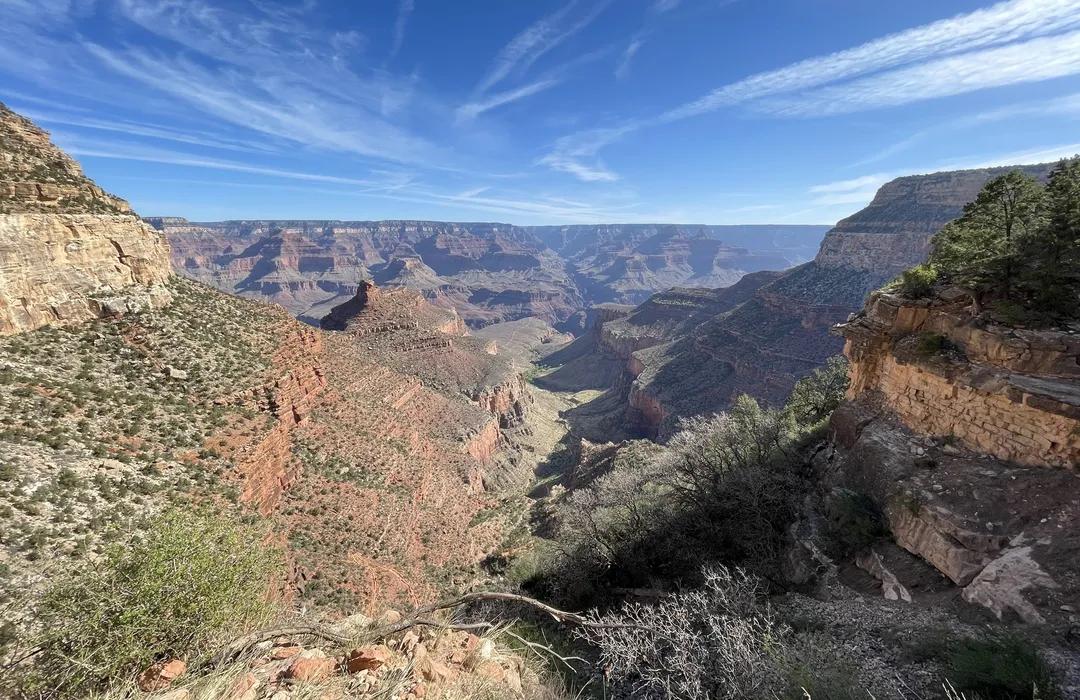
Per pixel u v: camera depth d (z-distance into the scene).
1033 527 10.74
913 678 8.02
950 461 13.67
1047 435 11.59
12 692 5.88
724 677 7.86
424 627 8.27
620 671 8.93
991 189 15.60
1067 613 8.82
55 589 6.71
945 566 11.60
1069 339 11.90
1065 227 12.60
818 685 7.16
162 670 6.08
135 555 6.86
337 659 6.80
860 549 13.92
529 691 7.21
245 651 6.72
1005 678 7.04
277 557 9.41
